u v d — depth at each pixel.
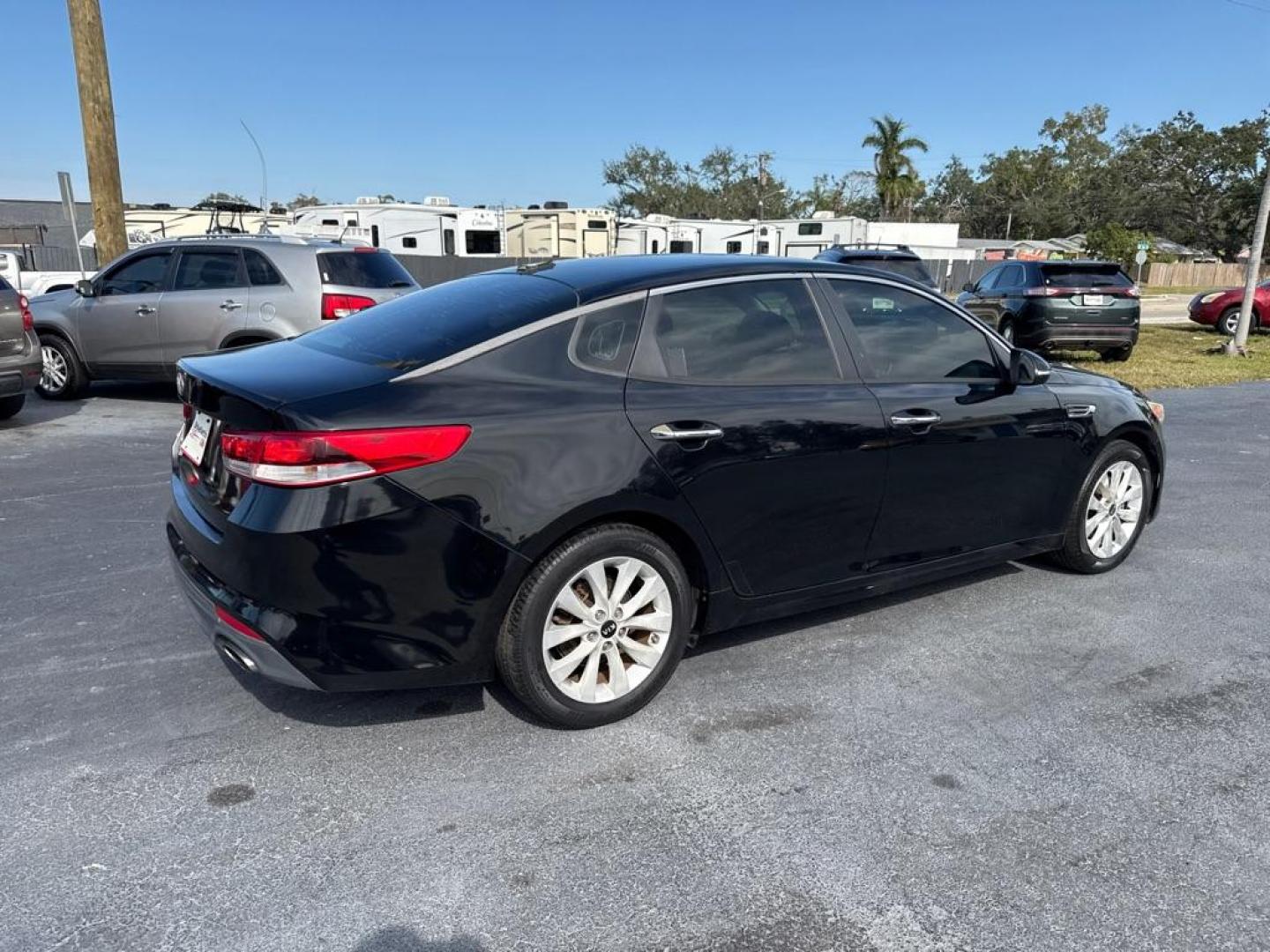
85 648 3.66
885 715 3.27
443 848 2.51
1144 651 3.83
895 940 2.21
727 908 2.30
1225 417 9.48
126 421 8.01
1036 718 3.27
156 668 3.50
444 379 2.85
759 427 3.25
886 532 3.71
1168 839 2.60
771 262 3.61
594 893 2.35
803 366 3.50
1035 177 75.12
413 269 24.12
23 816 2.60
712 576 3.27
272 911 2.26
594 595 3.02
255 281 8.20
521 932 2.21
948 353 3.96
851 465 3.50
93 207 11.38
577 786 2.81
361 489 2.62
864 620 4.12
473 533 2.74
